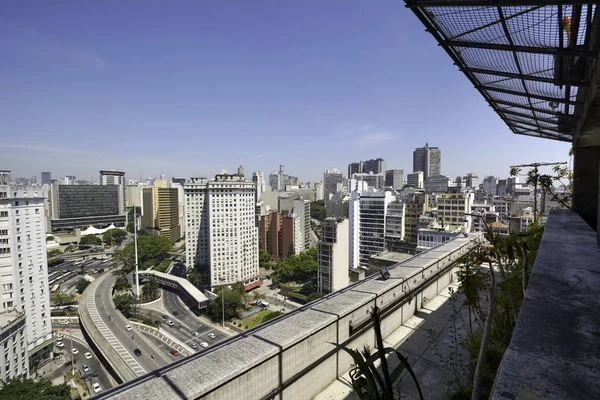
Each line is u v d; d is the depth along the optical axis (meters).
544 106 5.94
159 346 45.03
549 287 2.22
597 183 7.75
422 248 46.62
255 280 71.06
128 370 38.72
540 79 4.32
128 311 57.62
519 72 4.47
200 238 74.44
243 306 57.75
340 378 3.80
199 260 74.44
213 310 53.34
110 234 116.50
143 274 77.19
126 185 165.38
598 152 7.71
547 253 3.27
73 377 39.25
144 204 123.44
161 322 53.25
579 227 5.01
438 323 5.46
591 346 1.41
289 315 3.78
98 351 44.94
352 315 4.08
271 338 3.15
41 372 40.38
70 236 121.00
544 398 1.09
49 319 43.69
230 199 65.56
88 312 56.66
